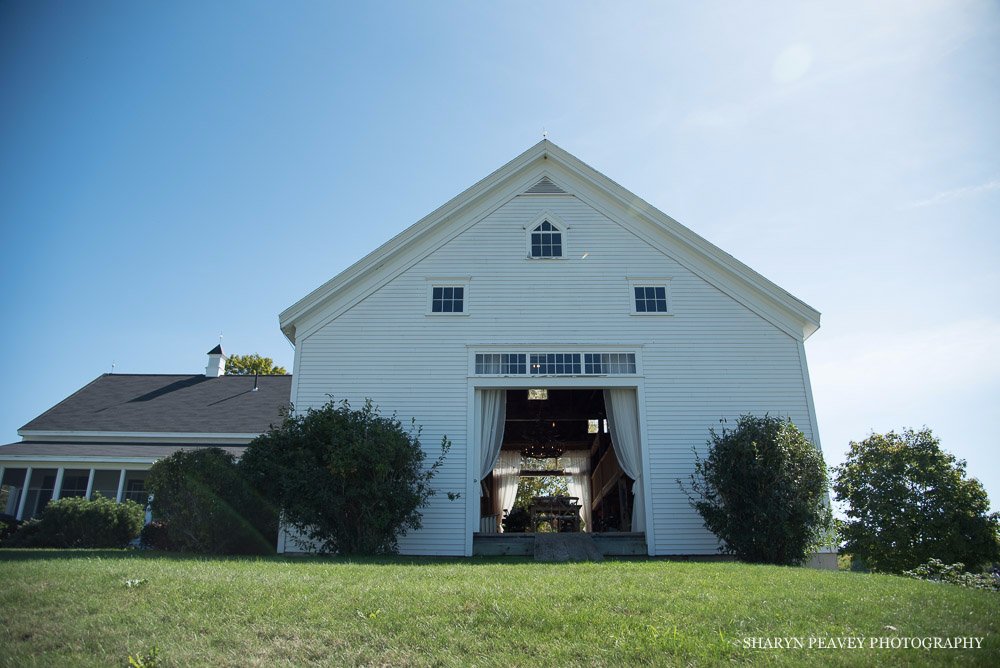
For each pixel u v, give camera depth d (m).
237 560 10.99
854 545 19.06
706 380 16.20
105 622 6.62
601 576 8.89
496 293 16.73
